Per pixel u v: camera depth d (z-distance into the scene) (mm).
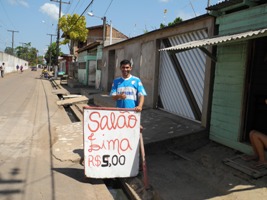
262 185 4910
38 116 11664
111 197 4809
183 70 9320
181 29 9078
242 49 6375
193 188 5031
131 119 5273
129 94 5344
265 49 6461
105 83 20141
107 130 5211
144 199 4824
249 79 6355
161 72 10992
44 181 5188
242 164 5660
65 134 8500
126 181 5430
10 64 54531
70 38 41562
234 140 6551
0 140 7723
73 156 6461
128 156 5328
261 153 5535
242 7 6570
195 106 8609
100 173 5223
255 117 6570
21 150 6918
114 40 21578
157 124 8492
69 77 38594
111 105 12672
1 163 5949
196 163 6098
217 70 7133
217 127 7113
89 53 27844
